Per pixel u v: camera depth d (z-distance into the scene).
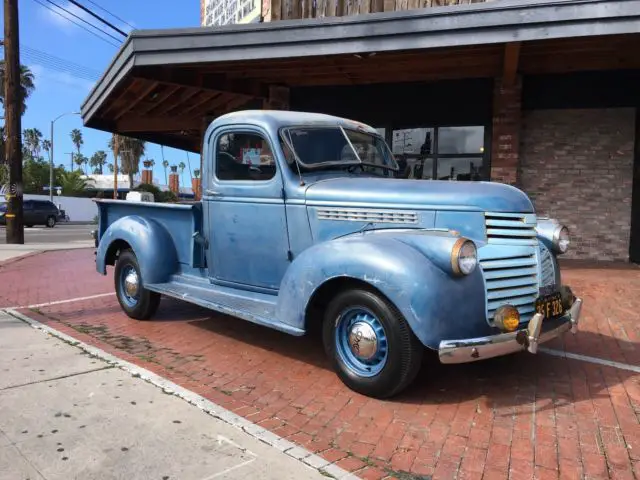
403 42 7.59
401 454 3.15
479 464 3.04
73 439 3.25
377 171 5.37
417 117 10.47
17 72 16.06
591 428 3.49
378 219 4.19
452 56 8.52
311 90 11.12
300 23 8.07
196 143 20.25
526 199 4.18
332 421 3.57
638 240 9.54
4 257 12.55
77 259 12.57
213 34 8.57
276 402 3.88
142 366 4.54
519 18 6.93
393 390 3.77
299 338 5.48
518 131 9.55
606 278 7.91
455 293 3.56
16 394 3.91
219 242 5.26
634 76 9.34
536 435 3.39
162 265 5.75
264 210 4.82
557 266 4.49
